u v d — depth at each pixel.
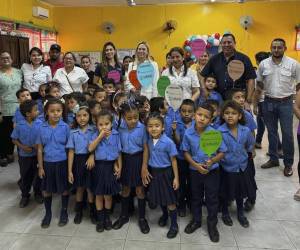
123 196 2.46
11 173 3.68
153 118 2.27
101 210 2.38
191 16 8.24
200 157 2.27
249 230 2.37
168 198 2.26
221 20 8.18
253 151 2.51
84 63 4.49
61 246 2.18
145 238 2.28
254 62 8.23
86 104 2.60
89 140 2.45
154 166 2.29
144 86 3.19
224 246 2.17
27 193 2.85
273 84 3.50
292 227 2.42
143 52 3.46
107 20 8.46
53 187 2.45
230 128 2.40
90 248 2.16
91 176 2.43
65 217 2.50
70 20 8.52
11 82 3.90
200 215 2.38
